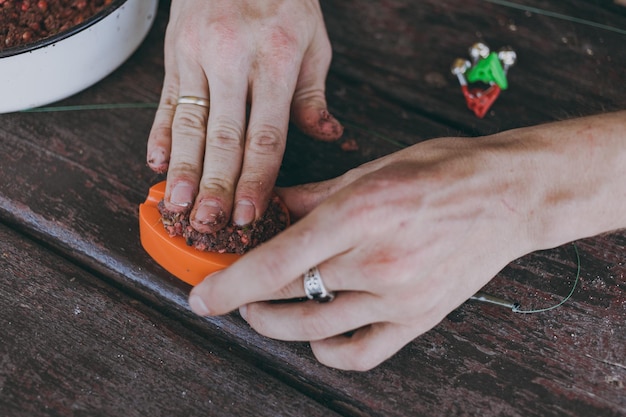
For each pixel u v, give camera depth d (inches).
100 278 23.6
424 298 21.0
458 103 27.2
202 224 21.7
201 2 24.2
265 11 24.1
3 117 25.4
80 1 25.6
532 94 27.4
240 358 22.6
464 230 21.0
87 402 21.5
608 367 22.8
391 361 22.6
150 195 23.0
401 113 26.8
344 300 21.3
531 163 22.0
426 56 28.1
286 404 22.0
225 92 23.2
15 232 23.8
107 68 25.9
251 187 22.2
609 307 23.6
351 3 29.1
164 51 26.0
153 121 25.9
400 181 20.7
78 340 22.2
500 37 28.6
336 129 25.1
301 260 20.1
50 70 24.4
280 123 23.3
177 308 23.2
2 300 22.6
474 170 21.5
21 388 21.5
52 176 24.6
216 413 21.7
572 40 28.7
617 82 27.8
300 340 22.0
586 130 22.6
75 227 23.8
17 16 25.3
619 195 22.4
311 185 23.2
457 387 22.4
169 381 22.0
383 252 20.5
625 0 29.3
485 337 23.0
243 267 20.3
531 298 23.6
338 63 27.7
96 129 25.5
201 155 23.1
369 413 22.3
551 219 22.1
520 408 22.2
